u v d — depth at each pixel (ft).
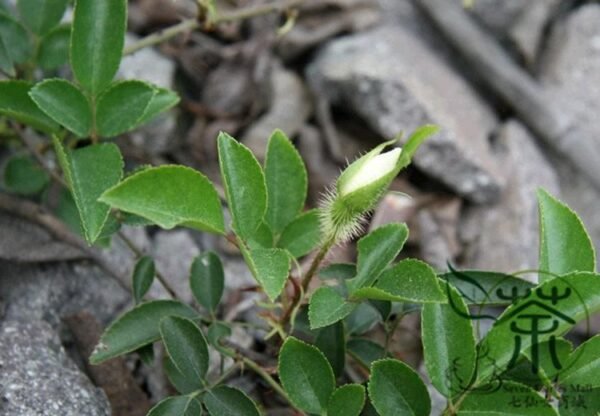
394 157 1.06
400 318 1.22
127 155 1.60
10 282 1.40
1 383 1.21
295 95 1.74
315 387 1.11
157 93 1.28
